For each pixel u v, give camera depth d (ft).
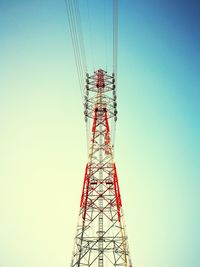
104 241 79.05
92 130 101.71
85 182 90.43
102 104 108.17
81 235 80.07
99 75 117.70
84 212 84.07
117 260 75.97
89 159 95.14
